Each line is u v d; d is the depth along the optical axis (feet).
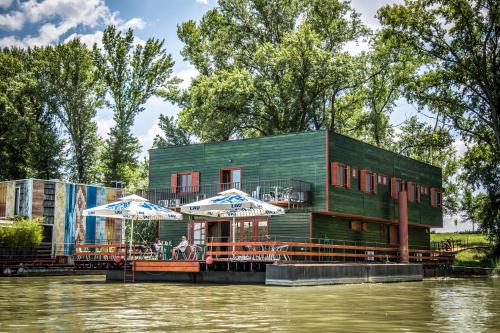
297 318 40.22
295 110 166.91
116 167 204.64
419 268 112.16
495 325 37.60
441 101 163.94
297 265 79.71
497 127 153.69
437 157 196.75
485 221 160.25
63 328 34.17
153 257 107.65
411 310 47.39
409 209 136.77
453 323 38.60
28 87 196.44
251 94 159.02
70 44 196.85
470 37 153.58
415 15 155.74
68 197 134.00
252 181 113.91
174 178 122.62
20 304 50.21
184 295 61.26
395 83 169.58
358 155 117.60
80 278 101.91
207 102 154.51
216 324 36.35
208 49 181.57
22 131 193.16
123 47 204.23
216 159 118.83
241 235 112.88
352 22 179.42
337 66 158.61
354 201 113.80
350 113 190.19
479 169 162.40
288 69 158.81
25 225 114.62
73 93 197.47
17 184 130.41
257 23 179.22
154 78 207.72
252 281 85.25
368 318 40.83
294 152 110.11
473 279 116.88
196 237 117.91
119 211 89.86
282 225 108.58
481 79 156.66
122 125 205.77
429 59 168.66
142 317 40.14
